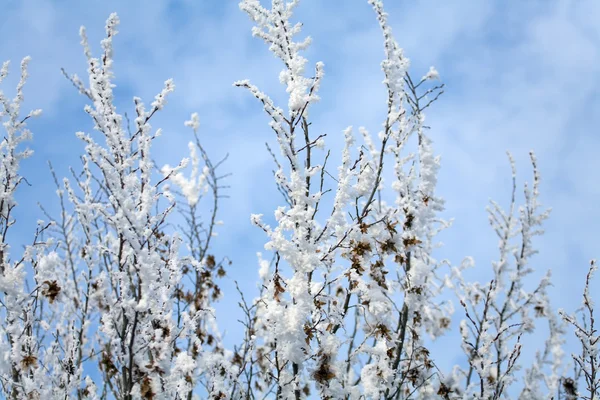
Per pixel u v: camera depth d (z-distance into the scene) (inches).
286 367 184.5
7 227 195.2
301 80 187.8
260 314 248.2
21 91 207.5
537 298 291.9
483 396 228.2
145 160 179.9
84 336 230.2
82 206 229.9
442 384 220.2
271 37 195.2
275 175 184.4
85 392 214.1
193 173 288.7
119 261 171.5
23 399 184.2
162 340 180.7
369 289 197.2
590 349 220.8
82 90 220.5
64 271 251.3
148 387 173.5
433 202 221.5
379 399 202.4
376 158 235.3
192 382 194.4
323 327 185.8
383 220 209.5
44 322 210.7
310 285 184.1
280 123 184.2
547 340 295.0
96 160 173.3
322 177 184.7
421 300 213.9
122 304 163.6
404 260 212.7
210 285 252.4
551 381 290.0
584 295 228.2
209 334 244.4
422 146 225.3
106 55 184.4
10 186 198.1
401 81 211.9
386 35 217.0
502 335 268.4
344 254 193.9
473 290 285.6
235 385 207.0
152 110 182.2
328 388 177.6
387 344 204.4
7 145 200.2
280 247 176.2
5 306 183.9
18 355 183.6
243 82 185.5
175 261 199.0
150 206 176.2
